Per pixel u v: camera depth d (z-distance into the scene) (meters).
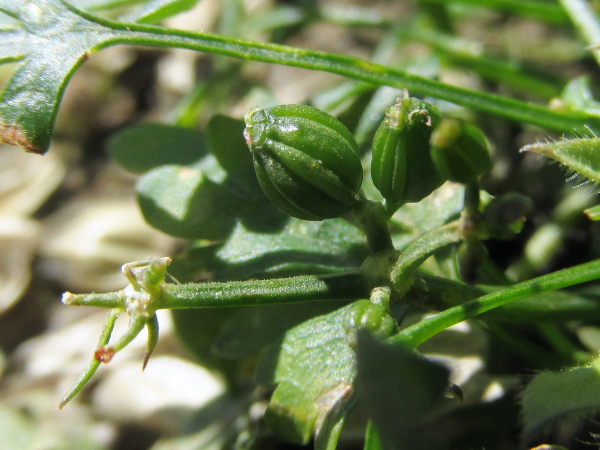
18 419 0.05
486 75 0.05
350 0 0.06
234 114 0.06
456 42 0.05
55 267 0.06
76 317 0.05
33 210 0.06
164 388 0.05
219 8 0.06
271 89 0.06
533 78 0.05
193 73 0.06
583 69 0.05
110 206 0.06
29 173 0.06
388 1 0.06
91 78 0.06
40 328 0.05
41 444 0.05
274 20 0.06
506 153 0.05
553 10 0.05
